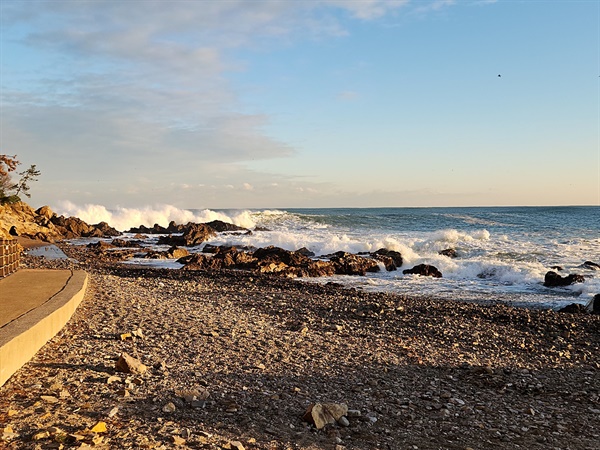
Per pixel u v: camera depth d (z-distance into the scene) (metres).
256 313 15.63
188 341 10.45
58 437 5.19
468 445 6.72
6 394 6.48
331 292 23.58
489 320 17.27
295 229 67.75
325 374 9.34
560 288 26.66
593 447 7.00
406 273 31.97
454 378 10.05
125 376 7.68
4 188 59.34
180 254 39.56
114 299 14.35
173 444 5.44
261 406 7.27
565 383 10.31
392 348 12.09
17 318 8.96
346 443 6.34
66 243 51.94
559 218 79.56
